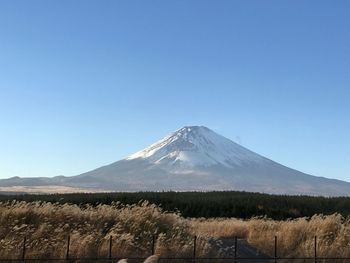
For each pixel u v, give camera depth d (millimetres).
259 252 25438
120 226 23203
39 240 20734
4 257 19031
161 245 22062
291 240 26531
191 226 29797
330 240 25781
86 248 20391
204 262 21938
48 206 24062
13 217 22266
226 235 33438
